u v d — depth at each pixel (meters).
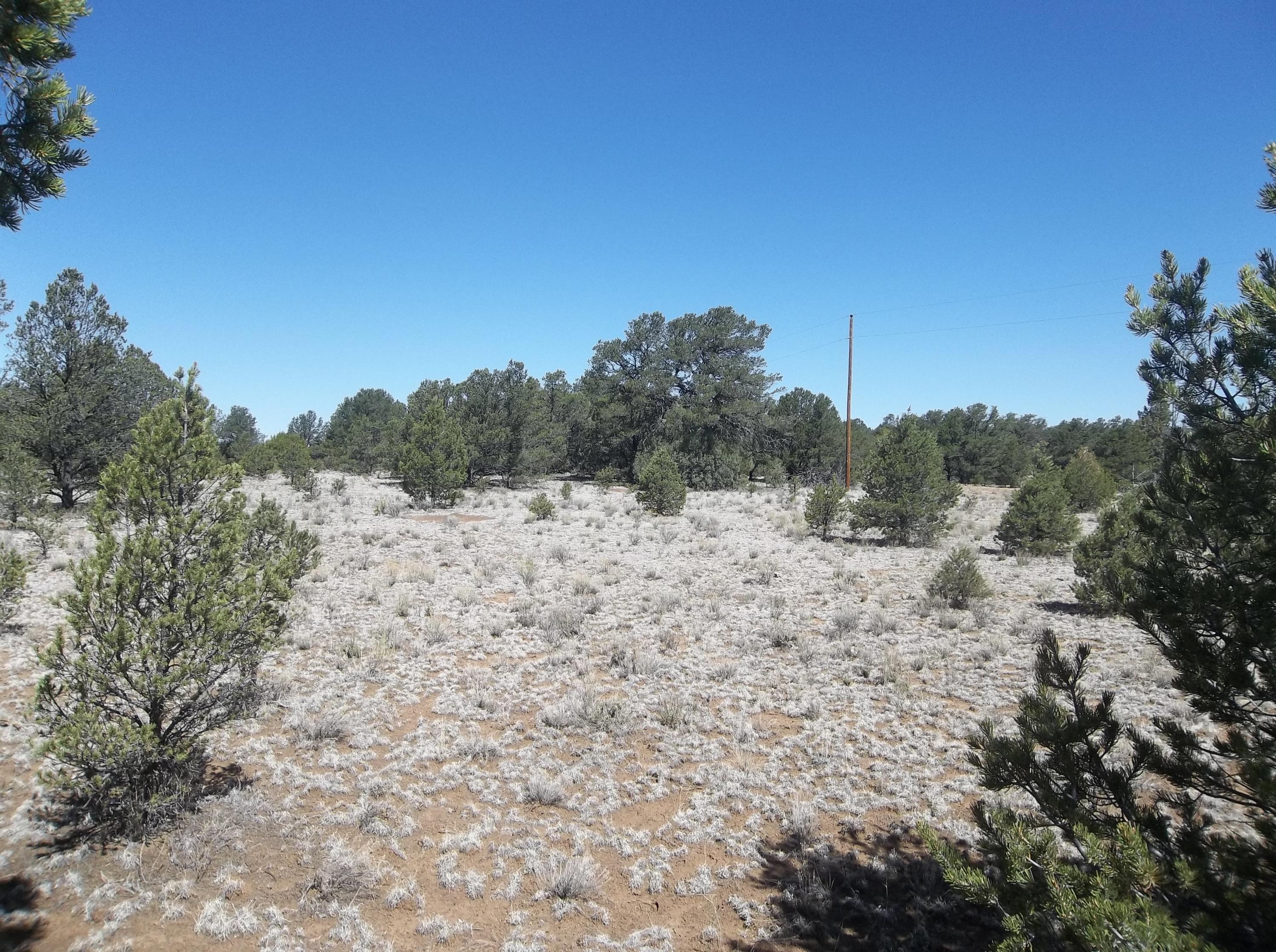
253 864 5.28
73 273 24.62
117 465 5.79
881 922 4.75
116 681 5.49
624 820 6.09
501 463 43.75
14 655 9.36
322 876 5.06
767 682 9.38
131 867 5.12
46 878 4.99
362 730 7.59
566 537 22.62
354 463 56.69
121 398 25.14
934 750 7.38
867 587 15.62
